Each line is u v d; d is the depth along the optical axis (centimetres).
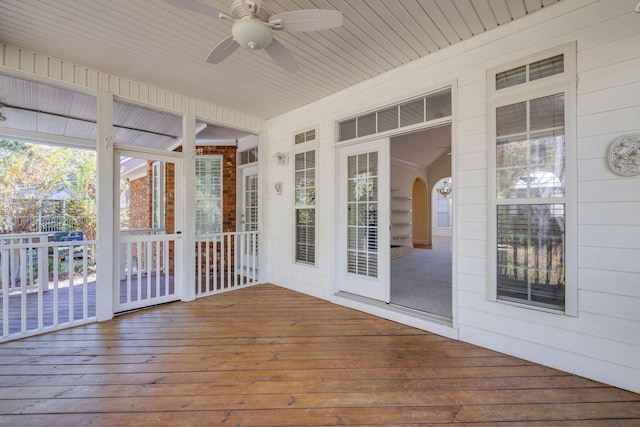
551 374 220
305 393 198
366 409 182
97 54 296
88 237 912
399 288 420
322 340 279
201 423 169
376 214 361
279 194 482
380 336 288
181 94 396
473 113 270
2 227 794
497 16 241
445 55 288
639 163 194
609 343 206
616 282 203
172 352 255
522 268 245
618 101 202
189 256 404
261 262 502
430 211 1005
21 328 290
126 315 346
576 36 218
